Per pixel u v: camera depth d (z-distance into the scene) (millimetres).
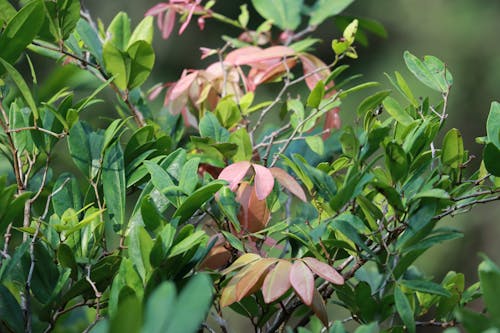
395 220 810
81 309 1058
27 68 2617
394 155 793
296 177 1000
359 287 823
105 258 801
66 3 914
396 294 782
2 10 896
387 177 816
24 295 818
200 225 993
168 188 810
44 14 866
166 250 768
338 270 843
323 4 1188
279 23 1185
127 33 1011
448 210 819
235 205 854
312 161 1023
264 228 876
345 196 789
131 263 757
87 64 968
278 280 769
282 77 1143
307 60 1064
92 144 882
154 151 899
